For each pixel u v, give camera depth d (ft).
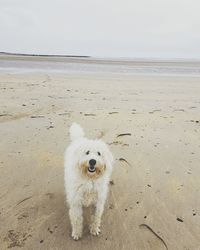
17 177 4.88
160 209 4.20
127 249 3.49
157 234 3.71
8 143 6.25
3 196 4.35
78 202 3.73
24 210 4.08
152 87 16.06
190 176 5.10
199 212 4.15
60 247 3.49
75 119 8.18
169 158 5.79
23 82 15.25
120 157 5.74
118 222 3.93
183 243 3.59
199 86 17.53
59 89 13.44
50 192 4.50
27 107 9.34
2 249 3.40
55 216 4.00
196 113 9.65
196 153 6.07
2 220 3.86
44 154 5.75
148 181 4.91
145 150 6.14
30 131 7.04
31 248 3.44
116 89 14.55
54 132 7.02
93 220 3.84
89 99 11.31
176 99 12.44
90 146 3.72
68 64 39.45
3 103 9.75
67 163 4.05
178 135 7.18
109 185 4.75
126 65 44.37
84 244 3.55
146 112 9.48
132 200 4.39
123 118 8.51
